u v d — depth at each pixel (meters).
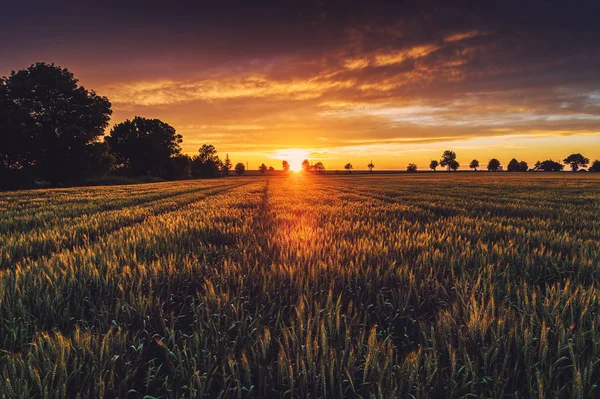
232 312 3.43
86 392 2.35
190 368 2.61
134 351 2.86
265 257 5.58
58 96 49.50
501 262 5.20
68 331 3.31
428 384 2.35
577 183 46.09
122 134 93.75
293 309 3.63
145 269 4.73
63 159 48.00
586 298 3.53
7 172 44.38
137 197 21.98
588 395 2.35
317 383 2.37
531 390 2.28
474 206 15.94
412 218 11.66
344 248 6.17
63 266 4.99
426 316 3.66
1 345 2.96
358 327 3.28
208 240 7.63
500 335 2.86
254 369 2.69
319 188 41.19
